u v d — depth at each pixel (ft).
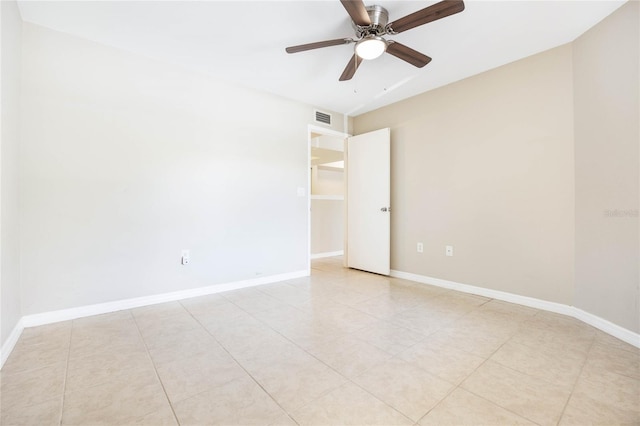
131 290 8.43
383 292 10.12
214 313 8.07
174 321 7.50
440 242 10.88
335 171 22.61
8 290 5.96
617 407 4.25
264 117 11.21
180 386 4.78
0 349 5.37
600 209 6.99
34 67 7.07
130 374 5.12
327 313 8.09
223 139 10.18
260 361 5.57
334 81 10.40
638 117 6.10
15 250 6.51
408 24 6.15
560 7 6.46
